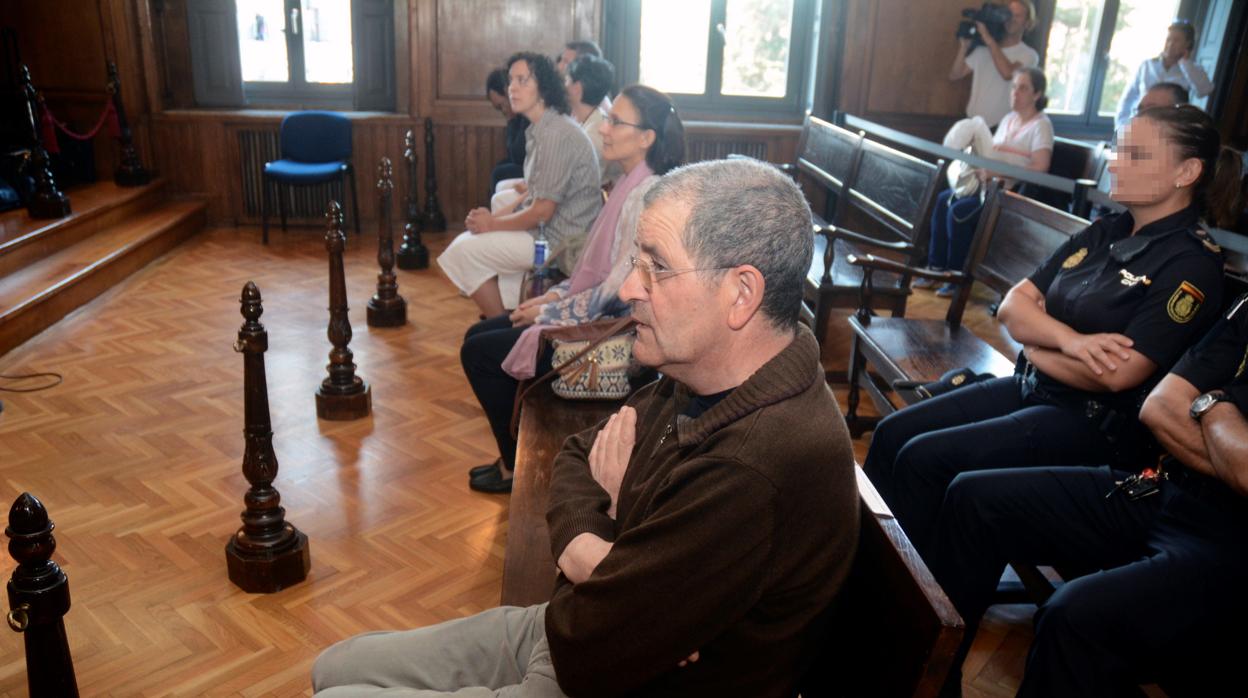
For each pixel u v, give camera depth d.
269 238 7.07
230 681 2.28
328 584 2.70
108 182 7.02
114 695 2.21
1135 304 2.18
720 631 1.17
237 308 5.26
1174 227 2.14
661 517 1.19
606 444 1.49
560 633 1.23
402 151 7.40
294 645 2.43
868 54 7.32
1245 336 1.78
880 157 4.88
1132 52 8.02
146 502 3.12
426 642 1.53
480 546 2.93
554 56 7.33
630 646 1.18
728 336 1.26
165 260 6.27
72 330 4.80
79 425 3.69
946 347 3.28
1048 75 8.11
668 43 7.61
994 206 3.43
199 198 7.29
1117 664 1.70
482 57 7.27
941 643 1.07
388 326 5.00
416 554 2.87
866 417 3.77
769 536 1.14
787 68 7.77
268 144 7.27
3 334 4.39
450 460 3.50
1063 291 2.35
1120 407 2.21
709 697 1.26
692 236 1.22
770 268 1.22
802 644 1.23
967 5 7.27
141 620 2.50
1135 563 1.76
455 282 4.19
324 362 4.46
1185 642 1.70
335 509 3.11
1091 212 5.18
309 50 7.59
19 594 1.63
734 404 1.21
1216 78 7.81
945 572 2.10
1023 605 2.66
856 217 7.36
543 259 3.78
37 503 1.62
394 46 7.39
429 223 7.41
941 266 6.03
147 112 7.09
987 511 2.04
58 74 6.87
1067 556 2.01
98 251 5.60
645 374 2.93
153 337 4.73
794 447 1.15
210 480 3.28
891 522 1.28
